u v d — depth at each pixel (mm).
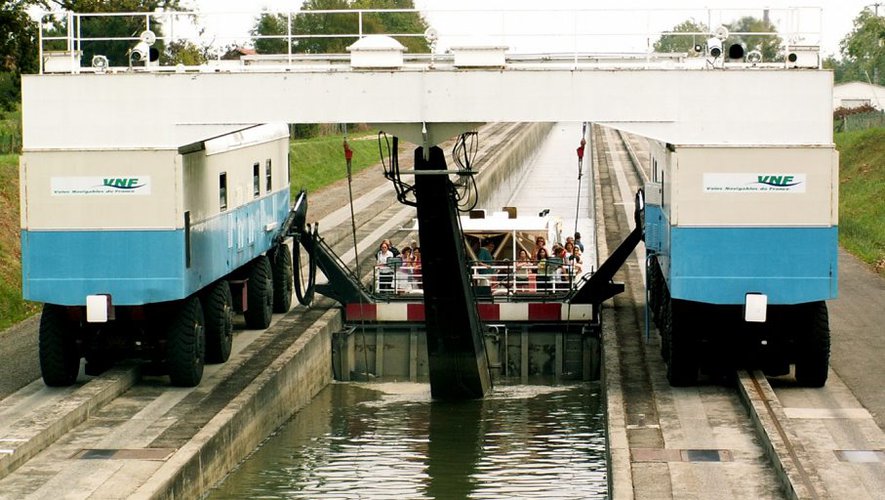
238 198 29719
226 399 24359
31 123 24375
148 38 24922
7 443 20281
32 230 24375
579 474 23688
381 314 33438
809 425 21656
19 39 44219
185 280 24547
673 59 27625
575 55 24281
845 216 54406
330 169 72312
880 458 19578
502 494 22359
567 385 32312
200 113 24203
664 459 20094
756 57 25312
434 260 27141
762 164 23906
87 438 21641
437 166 25281
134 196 24344
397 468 24078
